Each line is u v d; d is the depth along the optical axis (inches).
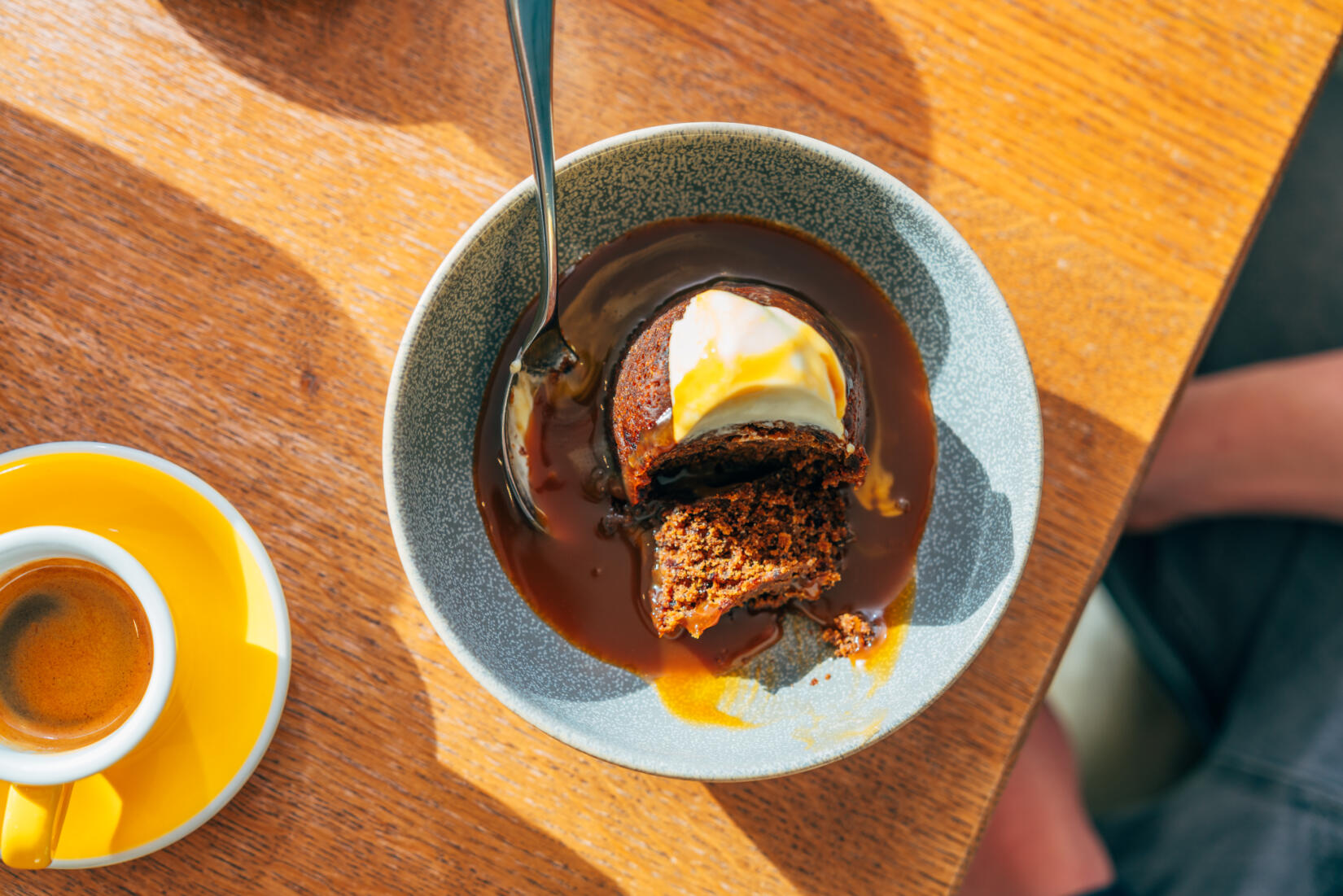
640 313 19.6
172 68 20.1
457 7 20.3
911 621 19.4
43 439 19.8
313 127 20.1
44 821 18.2
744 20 20.5
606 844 19.8
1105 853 26.5
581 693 19.1
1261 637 25.9
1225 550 26.2
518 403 19.4
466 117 20.2
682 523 19.5
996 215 20.5
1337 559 25.8
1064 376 20.4
